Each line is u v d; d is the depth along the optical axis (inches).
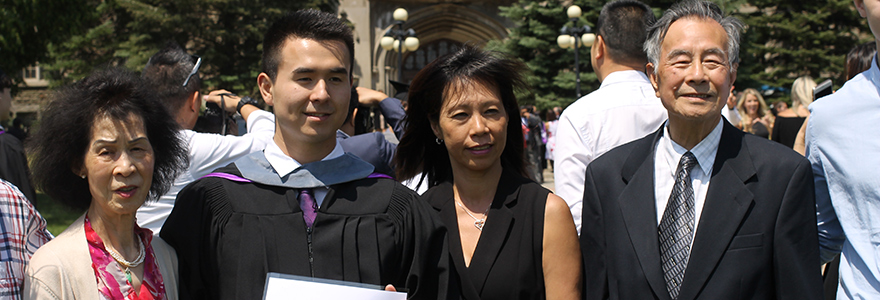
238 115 166.7
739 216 81.7
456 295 87.0
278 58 84.7
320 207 84.7
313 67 82.7
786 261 80.5
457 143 92.4
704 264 82.0
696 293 81.7
